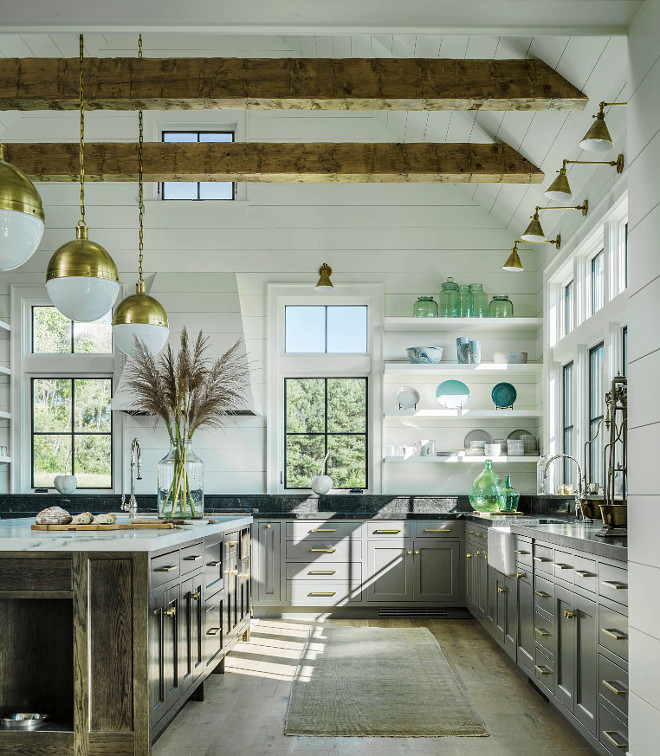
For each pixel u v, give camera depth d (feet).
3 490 22.82
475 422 22.77
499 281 23.03
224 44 23.02
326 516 20.98
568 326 20.67
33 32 9.94
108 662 9.68
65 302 10.48
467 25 9.75
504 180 18.33
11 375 22.99
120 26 9.74
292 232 23.26
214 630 13.79
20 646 10.69
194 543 12.48
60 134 23.15
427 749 10.89
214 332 22.15
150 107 14.80
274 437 22.91
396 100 14.25
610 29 9.82
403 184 23.32
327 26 9.75
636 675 8.70
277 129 23.27
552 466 20.80
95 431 23.18
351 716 12.26
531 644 13.39
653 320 8.95
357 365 23.04
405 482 22.75
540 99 14.21
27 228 8.43
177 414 15.14
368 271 23.17
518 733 11.53
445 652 16.81
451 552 20.92
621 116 14.14
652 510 8.57
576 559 10.91
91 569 9.79
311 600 20.86
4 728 9.83
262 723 12.01
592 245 17.53
